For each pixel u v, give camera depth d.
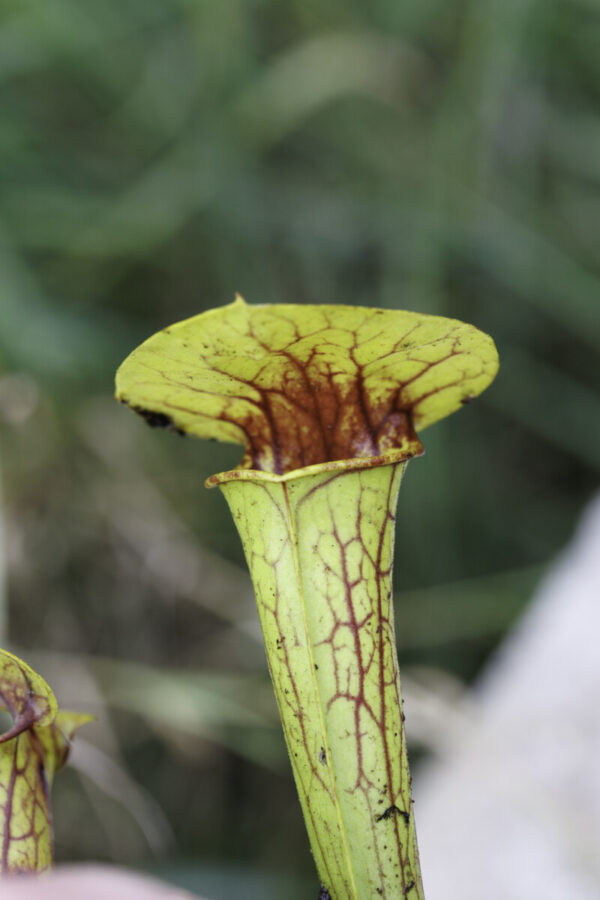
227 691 0.93
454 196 1.02
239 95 1.01
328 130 1.09
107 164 1.05
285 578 0.54
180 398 0.55
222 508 1.07
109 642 0.98
